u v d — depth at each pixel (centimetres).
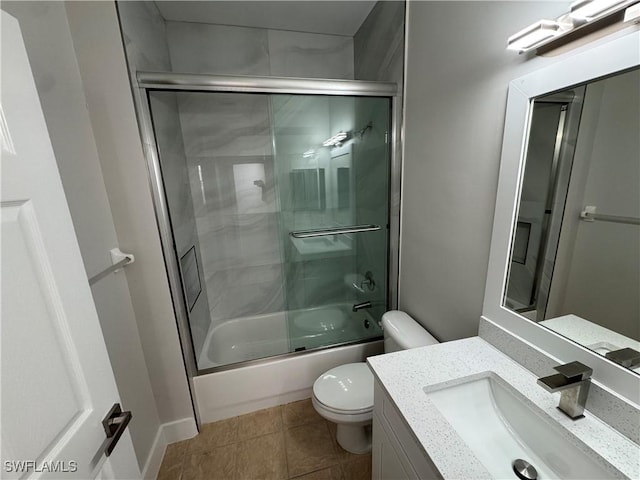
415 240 154
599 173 67
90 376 62
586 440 63
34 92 54
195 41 183
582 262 73
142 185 125
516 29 84
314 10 171
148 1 147
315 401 133
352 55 208
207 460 143
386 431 89
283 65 199
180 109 186
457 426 82
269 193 218
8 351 44
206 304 212
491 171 98
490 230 101
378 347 192
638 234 61
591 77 65
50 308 54
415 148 147
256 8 167
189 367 153
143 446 129
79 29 107
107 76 113
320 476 133
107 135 117
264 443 151
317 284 222
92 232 107
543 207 81
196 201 204
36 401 48
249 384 167
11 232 47
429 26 126
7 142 48
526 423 78
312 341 198
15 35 51
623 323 65
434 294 140
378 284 198
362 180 201
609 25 56
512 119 86
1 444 42
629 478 54
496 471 71
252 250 225
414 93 143
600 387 67
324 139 200
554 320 81
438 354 98
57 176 58
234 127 200
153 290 135
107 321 111
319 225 215
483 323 104
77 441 56
